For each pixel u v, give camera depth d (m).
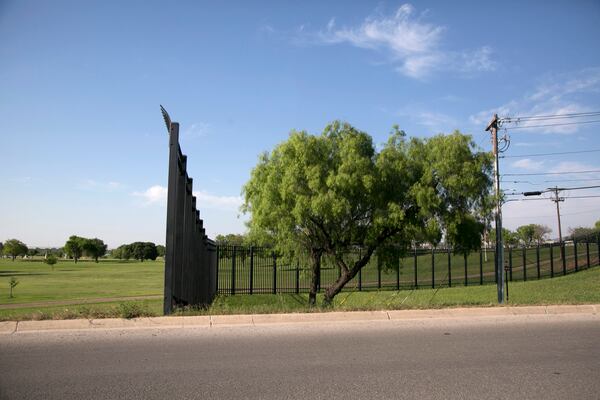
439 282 33.66
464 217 19.17
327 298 20.58
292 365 6.75
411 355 7.36
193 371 6.43
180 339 8.29
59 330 8.84
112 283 39.78
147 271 65.31
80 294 28.16
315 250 20.83
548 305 11.73
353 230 19.98
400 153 19.17
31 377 6.13
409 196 18.88
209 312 10.55
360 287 28.09
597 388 5.88
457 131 19.17
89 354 7.26
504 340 8.42
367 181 17.84
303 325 9.55
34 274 56.31
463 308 11.07
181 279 13.22
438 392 5.67
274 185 19.47
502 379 6.20
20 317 9.34
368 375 6.31
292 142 19.33
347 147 18.78
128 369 6.50
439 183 19.08
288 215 19.42
